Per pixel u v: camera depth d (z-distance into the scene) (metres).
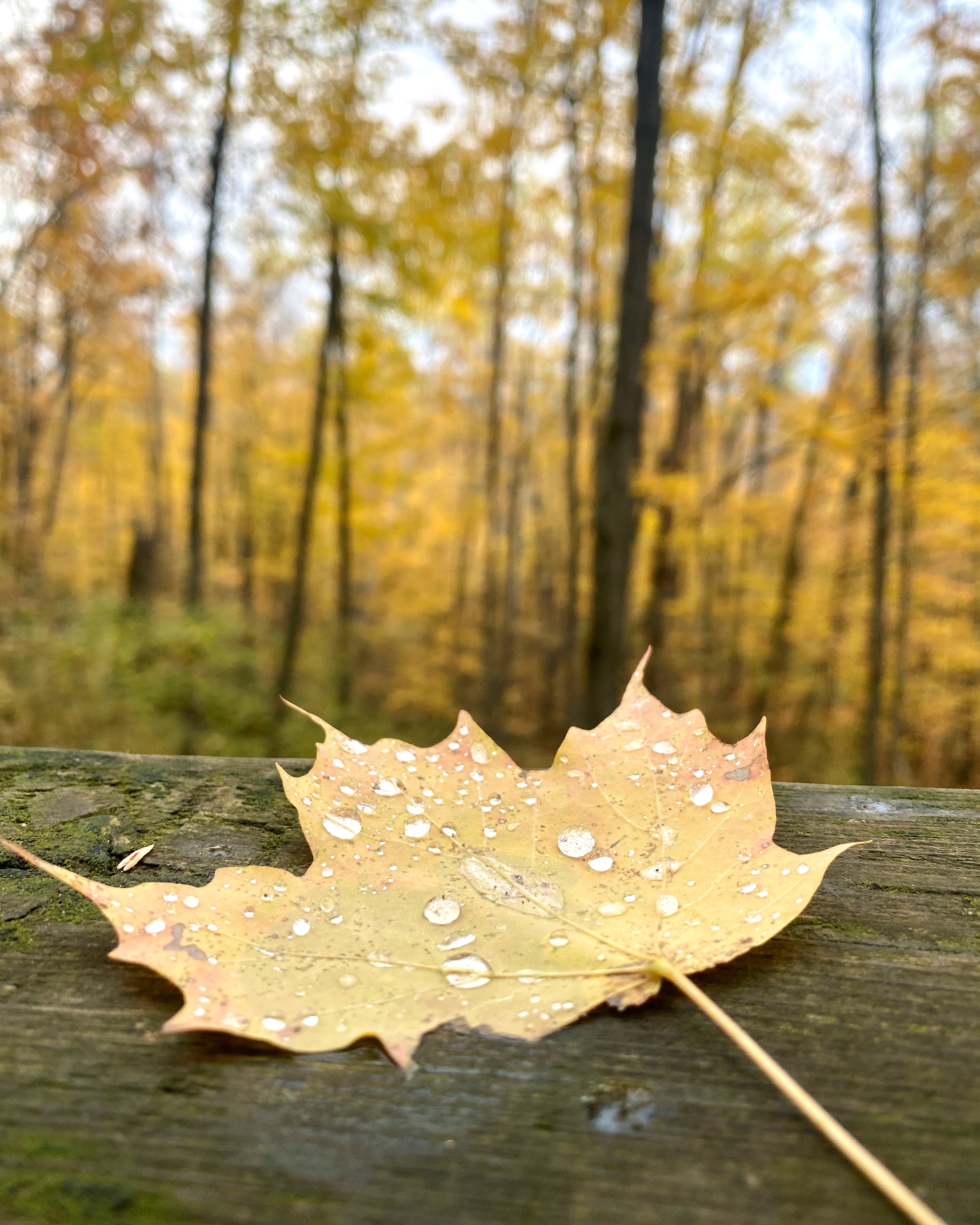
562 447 9.09
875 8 4.93
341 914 0.42
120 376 10.76
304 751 5.21
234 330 11.55
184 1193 0.28
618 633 3.53
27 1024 0.37
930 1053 0.36
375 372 6.41
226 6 4.37
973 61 4.58
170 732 4.75
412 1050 0.34
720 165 5.01
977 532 5.68
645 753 0.54
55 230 7.38
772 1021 0.38
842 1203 0.28
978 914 0.47
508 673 9.05
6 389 8.59
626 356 3.49
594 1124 0.32
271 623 7.86
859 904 0.48
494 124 5.80
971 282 5.00
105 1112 0.32
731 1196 0.28
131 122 5.23
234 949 0.39
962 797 0.64
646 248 3.49
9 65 4.93
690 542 5.63
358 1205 0.28
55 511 10.86
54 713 4.52
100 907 0.39
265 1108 0.32
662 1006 0.39
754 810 0.49
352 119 4.64
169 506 13.13
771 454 5.17
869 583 6.61
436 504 11.33
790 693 7.11
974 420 4.94
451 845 0.48
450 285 7.22
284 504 9.44
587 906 0.43
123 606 5.57
